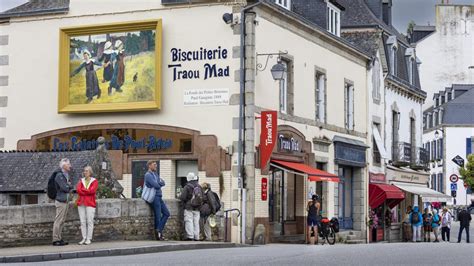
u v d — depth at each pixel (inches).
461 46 2942.9
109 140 1050.7
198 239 887.1
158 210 832.3
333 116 1275.8
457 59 2945.4
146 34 1038.4
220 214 982.4
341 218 1346.0
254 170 987.3
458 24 2940.5
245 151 984.9
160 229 834.8
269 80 1043.9
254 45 997.8
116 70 1051.3
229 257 655.8
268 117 994.7
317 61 1210.0
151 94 1031.0
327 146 1244.5
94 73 1063.0
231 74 996.6
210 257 654.5
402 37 1814.7
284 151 1082.7
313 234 1072.2
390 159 1625.2
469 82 2947.8
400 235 1630.2
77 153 911.0
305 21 1141.7
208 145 998.4
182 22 1023.6
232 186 984.3
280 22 1080.2
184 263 583.2
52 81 1088.8
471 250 826.2
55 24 1091.3
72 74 1074.7
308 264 584.4
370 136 1453.0
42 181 893.8
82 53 1071.0
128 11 1050.1
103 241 779.4
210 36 1009.5
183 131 1012.5
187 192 881.5
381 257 677.9
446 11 2947.8
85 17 1072.8
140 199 824.9
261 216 1000.9
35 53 1099.9
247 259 632.4
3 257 590.9
